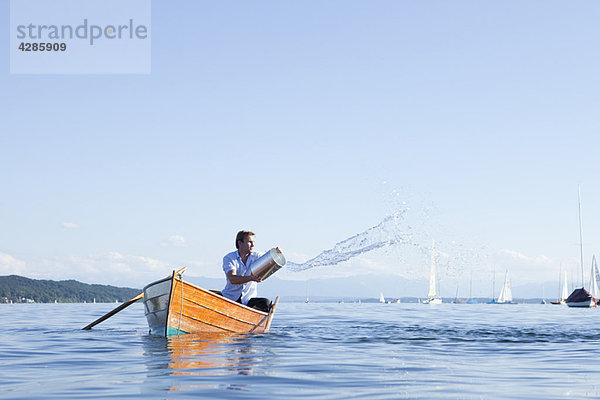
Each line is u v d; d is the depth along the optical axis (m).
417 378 5.51
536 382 5.34
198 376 5.48
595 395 4.69
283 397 4.49
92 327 12.88
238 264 9.94
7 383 5.22
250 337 9.59
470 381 5.37
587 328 13.27
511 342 9.39
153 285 9.66
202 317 9.67
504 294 91.00
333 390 4.81
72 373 5.80
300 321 15.14
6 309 30.62
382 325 13.70
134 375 5.57
